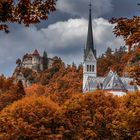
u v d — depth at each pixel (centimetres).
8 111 8419
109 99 9106
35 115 8406
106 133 8469
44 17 1606
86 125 8688
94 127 8619
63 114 8669
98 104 8969
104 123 8619
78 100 8975
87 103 8988
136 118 3017
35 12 1588
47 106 8656
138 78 1989
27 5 1569
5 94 17225
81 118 8706
